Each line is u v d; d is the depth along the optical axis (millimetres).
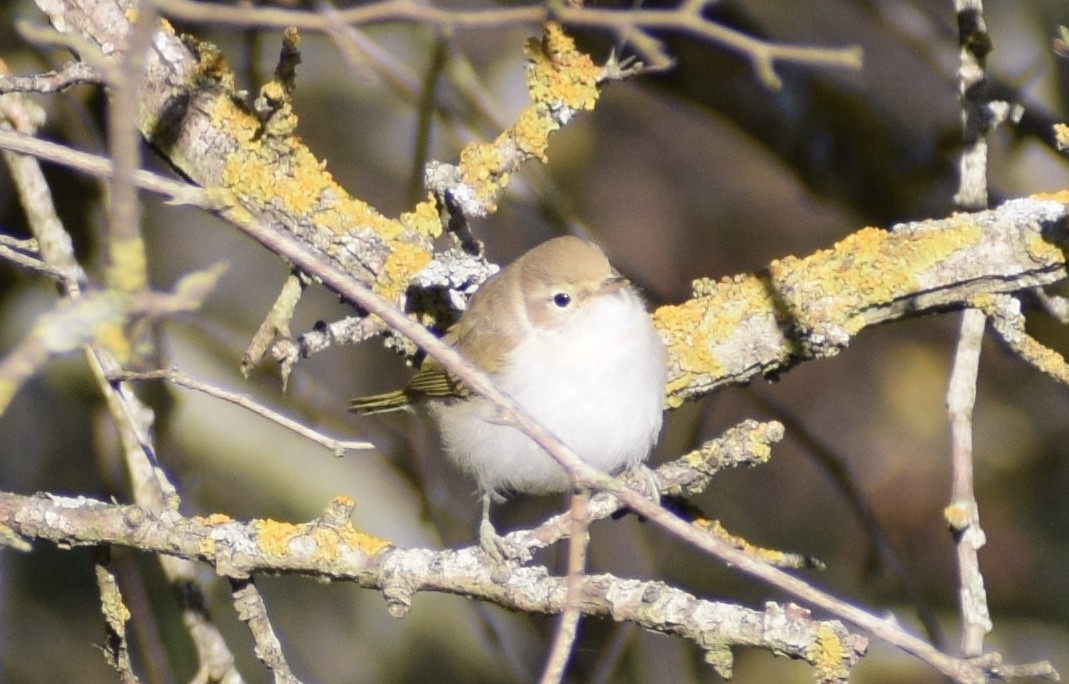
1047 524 15156
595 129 17594
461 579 6727
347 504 6883
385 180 15883
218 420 12789
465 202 8141
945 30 12422
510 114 15406
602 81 8172
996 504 15281
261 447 12922
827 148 11492
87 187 11484
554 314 8797
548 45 8094
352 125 15898
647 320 8719
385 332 8602
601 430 8750
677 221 17328
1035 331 12531
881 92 12164
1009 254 7766
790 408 16219
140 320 5449
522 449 8938
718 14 11336
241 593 6895
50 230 8266
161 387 10086
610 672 10469
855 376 16344
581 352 8695
